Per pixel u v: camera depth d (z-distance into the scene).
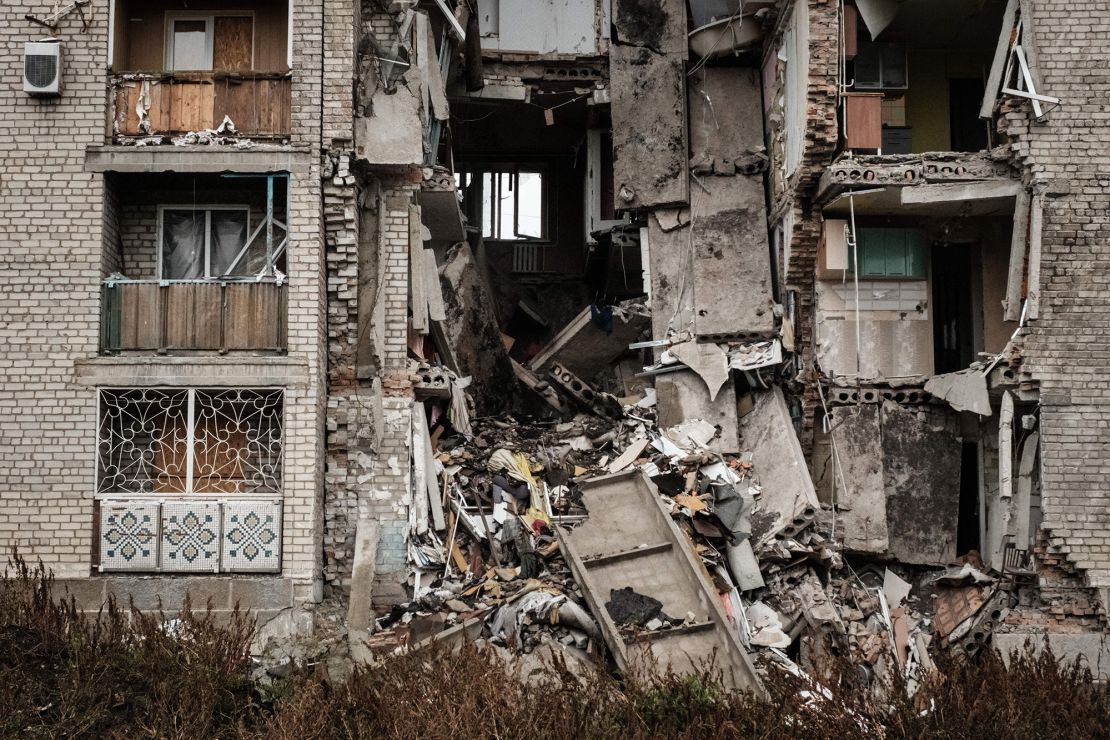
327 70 20.34
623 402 24.19
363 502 20.22
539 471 21.69
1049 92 20.55
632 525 20.36
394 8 20.92
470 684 16.31
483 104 27.22
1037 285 20.28
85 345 19.67
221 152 20.06
